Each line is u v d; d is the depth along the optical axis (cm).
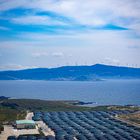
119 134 19888
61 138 18562
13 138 18325
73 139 18525
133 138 18875
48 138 18525
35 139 18250
